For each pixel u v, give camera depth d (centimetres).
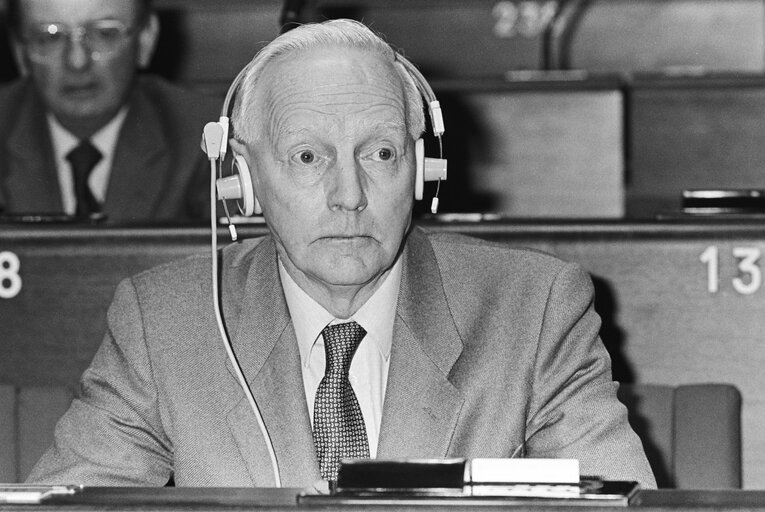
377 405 256
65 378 371
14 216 400
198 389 256
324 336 257
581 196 652
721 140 646
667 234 362
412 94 247
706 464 300
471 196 654
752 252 359
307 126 234
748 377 359
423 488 183
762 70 798
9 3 493
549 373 257
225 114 242
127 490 188
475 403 253
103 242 369
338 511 174
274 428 248
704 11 799
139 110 492
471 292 263
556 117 651
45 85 486
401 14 805
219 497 182
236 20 749
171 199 482
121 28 484
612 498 175
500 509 173
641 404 305
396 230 239
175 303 265
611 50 803
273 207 240
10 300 371
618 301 365
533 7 801
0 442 313
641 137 650
